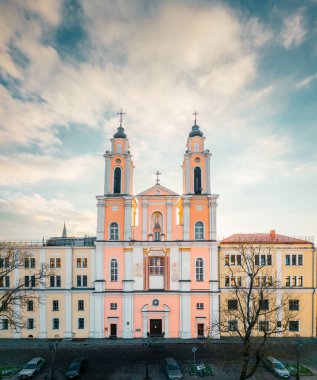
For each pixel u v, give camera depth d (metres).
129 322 48.53
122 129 55.03
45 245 52.50
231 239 53.38
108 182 52.28
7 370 36.84
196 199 51.28
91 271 50.66
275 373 35.06
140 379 34.50
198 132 54.09
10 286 49.94
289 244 50.75
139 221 50.81
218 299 48.84
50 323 49.28
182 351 42.78
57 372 36.47
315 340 47.44
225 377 35.00
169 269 49.75
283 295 45.19
